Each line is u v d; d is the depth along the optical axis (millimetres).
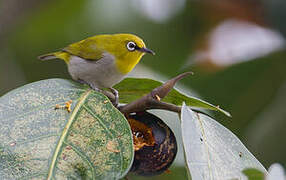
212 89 12008
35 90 6645
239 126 11789
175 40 13625
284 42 11844
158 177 11102
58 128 6043
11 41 14453
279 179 5230
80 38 14594
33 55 14594
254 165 6473
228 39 12586
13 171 5457
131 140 5871
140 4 14273
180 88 11367
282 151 10734
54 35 14711
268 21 11977
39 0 14008
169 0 13844
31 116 6199
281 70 11805
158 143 6742
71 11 14500
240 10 12578
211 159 6043
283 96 11297
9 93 6508
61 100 6516
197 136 6125
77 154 5711
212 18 13242
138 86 7727
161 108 6734
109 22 14438
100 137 5953
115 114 6230
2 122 6070
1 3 13797
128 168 5512
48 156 5645
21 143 5789
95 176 5488
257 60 11875
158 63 13586
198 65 12250
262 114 11477
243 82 11906
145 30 14031
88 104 6441
